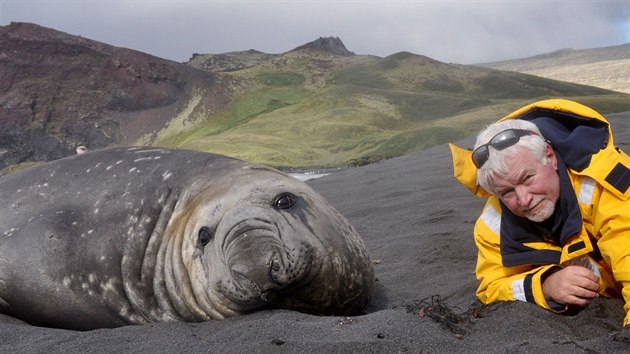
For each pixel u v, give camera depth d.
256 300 4.05
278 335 3.40
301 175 24.78
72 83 64.75
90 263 4.70
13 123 60.34
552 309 3.43
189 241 4.51
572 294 3.34
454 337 3.18
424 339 3.14
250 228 4.16
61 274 4.68
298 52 78.06
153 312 4.63
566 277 3.36
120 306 4.68
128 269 4.68
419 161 14.39
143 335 3.70
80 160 5.30
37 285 4.70
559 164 3.38
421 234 6.62
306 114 52.34
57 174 5.20
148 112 65.50
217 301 4.27
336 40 84.75
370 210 8.62
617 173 3.22
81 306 4.70
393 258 5.91
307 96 64.38
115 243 4.73
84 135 62.09
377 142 36.62
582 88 65.31
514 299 3.58
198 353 3.27
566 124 3.60
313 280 4.30
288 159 34.34
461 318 3.44
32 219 4.91
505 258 3.64
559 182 3.37
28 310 4.82
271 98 64.81
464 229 6.55
